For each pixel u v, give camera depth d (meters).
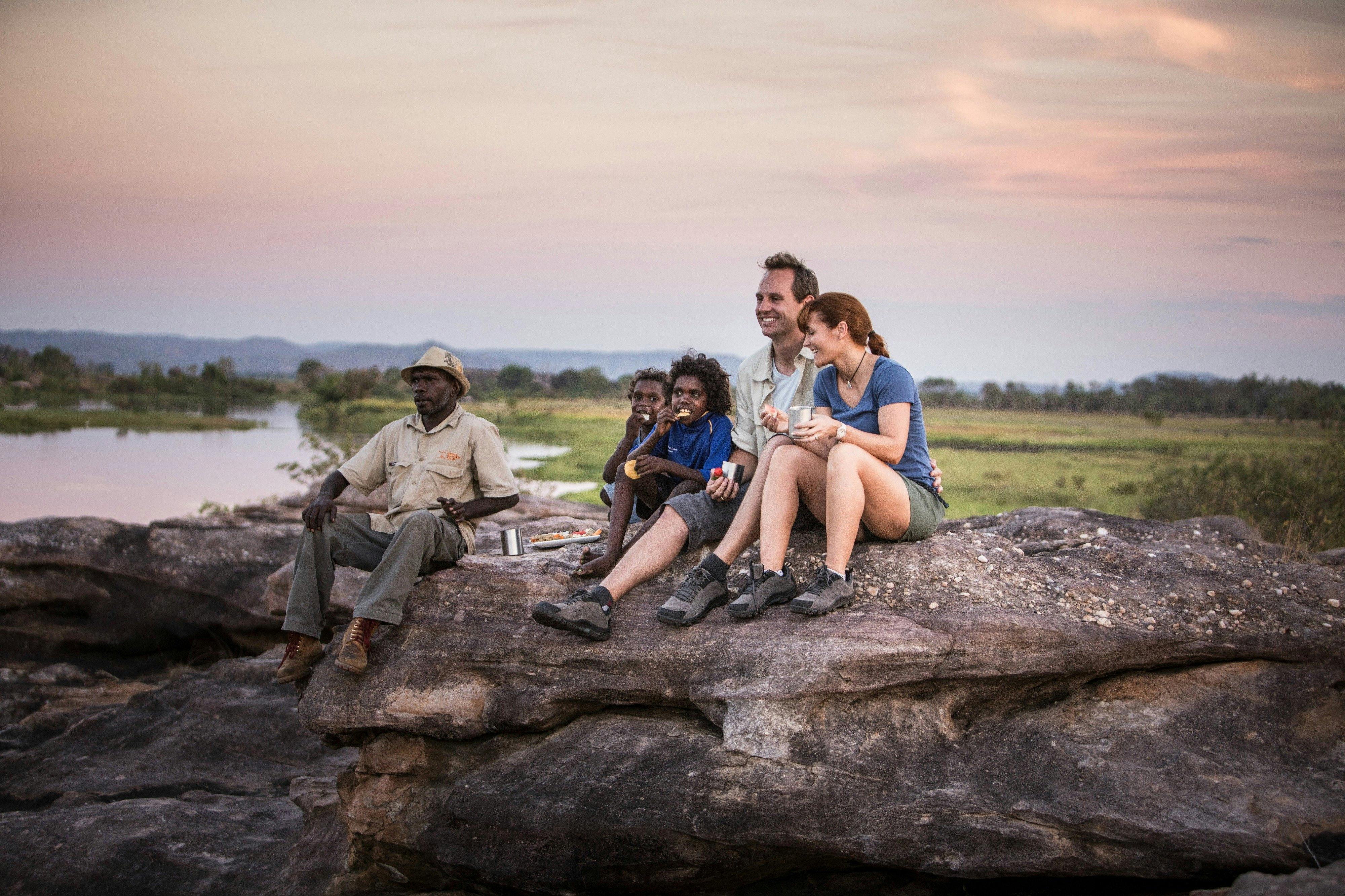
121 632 8.92
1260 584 4.16
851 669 3.65
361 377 85.75
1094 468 35.00
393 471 4.80
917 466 4.25
